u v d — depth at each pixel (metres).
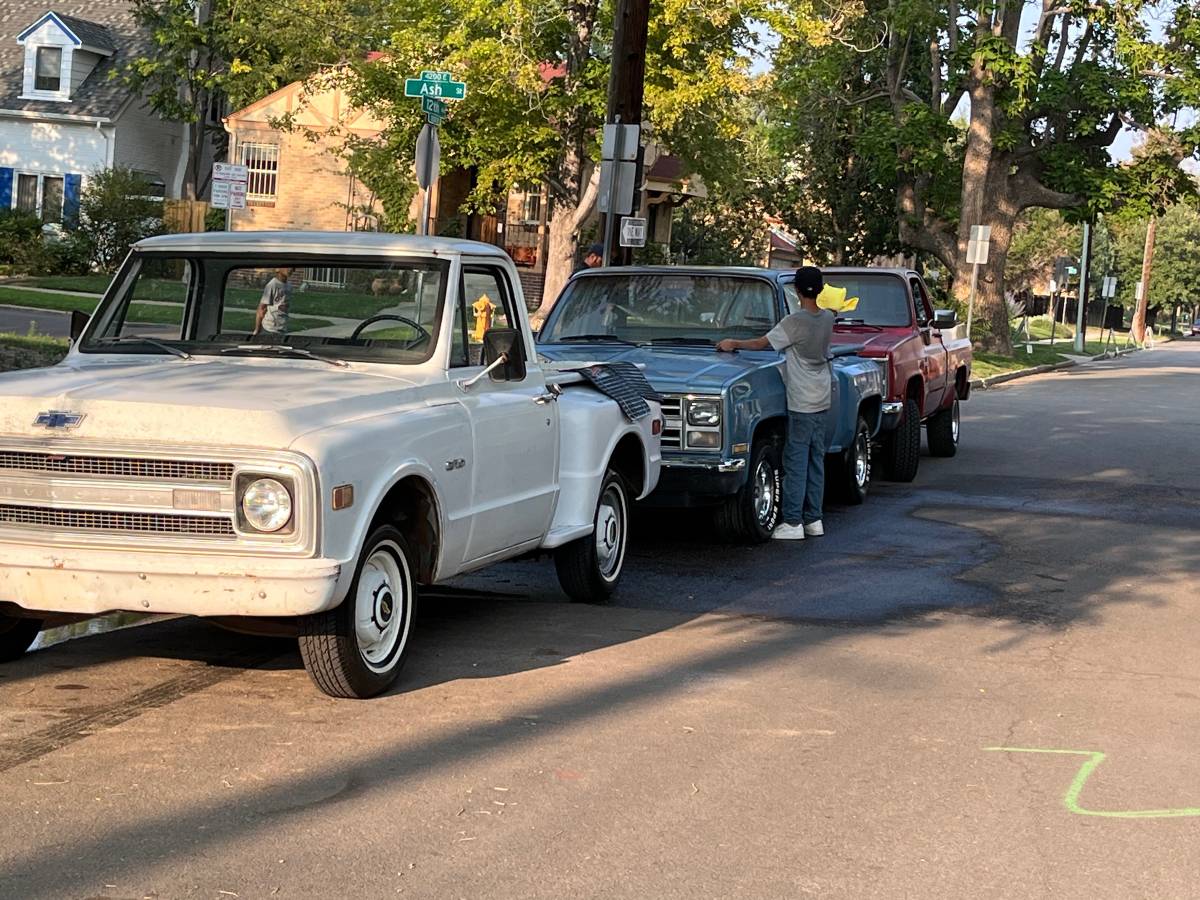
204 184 48.06
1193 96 37.69
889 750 6.16
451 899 4.45
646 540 11.56
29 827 4.95
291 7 33.78
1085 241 56.03
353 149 35.72
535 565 10.44
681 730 6.34
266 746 5.91
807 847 5.00
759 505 11.41
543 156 31.09
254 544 5.91
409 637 7.02
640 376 9.69
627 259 16.69
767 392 11.12
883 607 9.17
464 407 7.18
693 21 29.11
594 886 4.59
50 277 36.75
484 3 29.38
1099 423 23.34
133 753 5.78
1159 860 5.00
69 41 43.06
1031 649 8.17
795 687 7.14
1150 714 6.89
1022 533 12.34
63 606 6.09
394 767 5.70
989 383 33.91
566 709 6.60
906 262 57.59
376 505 6.27
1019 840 5.15
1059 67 40.59
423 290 7.27
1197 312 127.25
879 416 14.12
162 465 5.96
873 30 41.50
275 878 4.56
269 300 7.39
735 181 35.66
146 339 7.44
